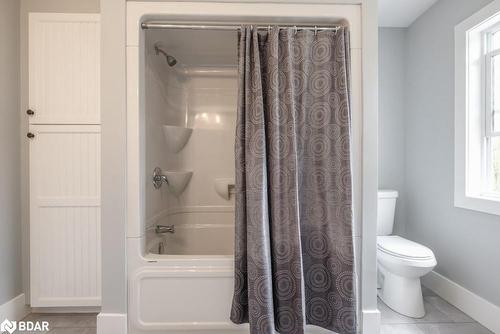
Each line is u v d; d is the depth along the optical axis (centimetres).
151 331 133
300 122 136
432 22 207
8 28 167
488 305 157
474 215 169
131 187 136
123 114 134
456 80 182
